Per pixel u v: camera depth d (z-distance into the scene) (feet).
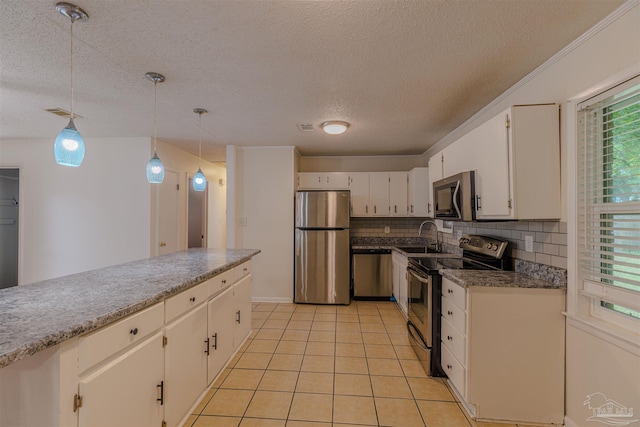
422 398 6.76
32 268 13.21
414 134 12.07
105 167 12.92
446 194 8.72
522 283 5.95
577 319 5.40
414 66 6.54
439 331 7.69
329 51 5.95
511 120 6.04
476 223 9.66
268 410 6.30
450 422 5.97
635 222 4.58
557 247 5.99
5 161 13.28
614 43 4.80
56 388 3.27
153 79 7.13
